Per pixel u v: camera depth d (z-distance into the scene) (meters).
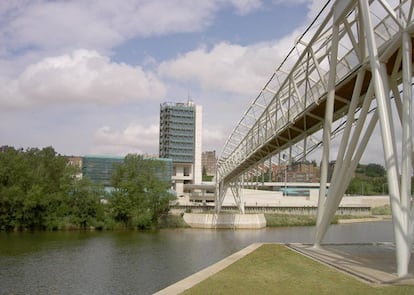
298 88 34.09
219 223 91.56
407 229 15.70
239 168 71.38
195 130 183.25
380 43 21.33
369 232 80.56
